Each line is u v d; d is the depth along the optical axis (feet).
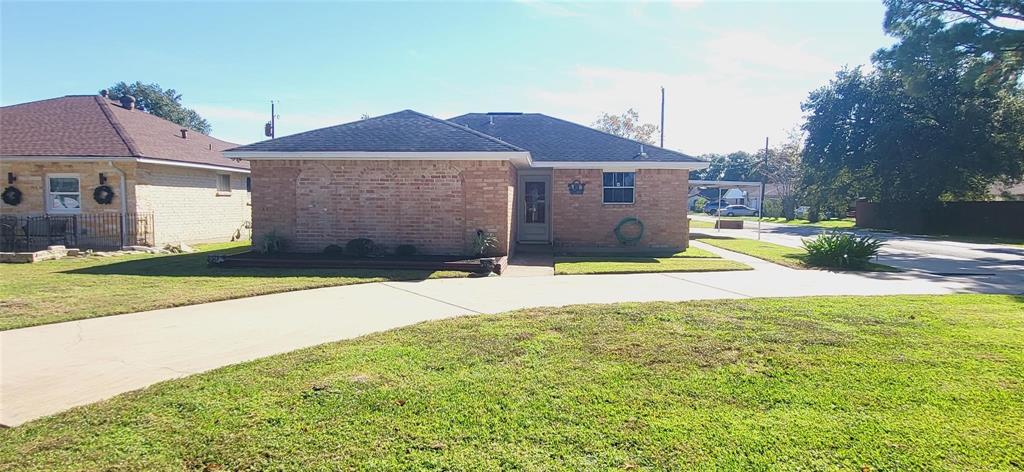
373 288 28.50
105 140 49.62
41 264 37.32
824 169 118.93
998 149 90.07
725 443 10.28
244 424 10.99
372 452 9.90
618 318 20.67
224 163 61.31
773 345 16.80
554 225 51.55
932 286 31.30
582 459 9.69
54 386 13.52
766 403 12.19
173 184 53.78
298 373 14.10
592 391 12.85
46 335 18.37
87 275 31.65
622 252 48.96
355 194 39.68
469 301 25.09
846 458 9.75
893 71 77.20
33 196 48.26
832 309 22.70
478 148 38.73
